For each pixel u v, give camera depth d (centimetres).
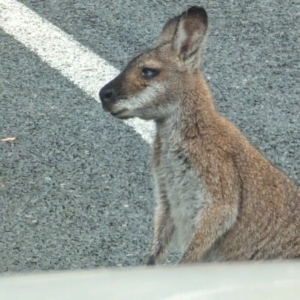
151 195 1103
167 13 1591
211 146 851
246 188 846
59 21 1579
